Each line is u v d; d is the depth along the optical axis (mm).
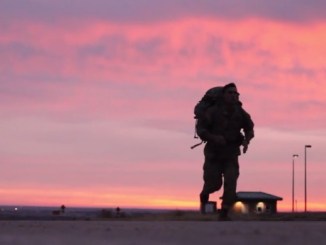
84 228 10477
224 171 18375
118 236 8562
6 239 8352
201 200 18969
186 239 7816
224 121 18125
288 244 7016
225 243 7195
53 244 7680
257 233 8539
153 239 7961
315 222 13453
